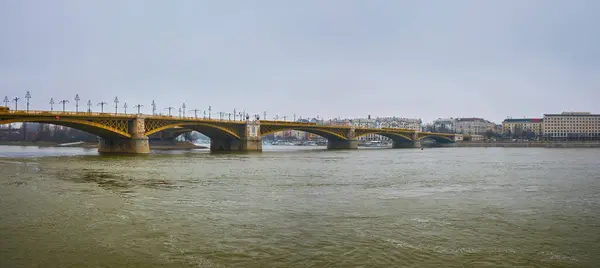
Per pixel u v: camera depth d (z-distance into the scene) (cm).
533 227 2861
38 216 3056
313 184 5097
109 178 5644
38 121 10481
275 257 2172
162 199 3866
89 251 2245
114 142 13462
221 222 2912
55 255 2180
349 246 2364
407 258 2178
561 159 11262
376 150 19475
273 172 6688
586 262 2159
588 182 5525
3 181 5188
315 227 2788
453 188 4838
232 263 2081
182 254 2208
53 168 7219
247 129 16188
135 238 2491
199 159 10262
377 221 2980
